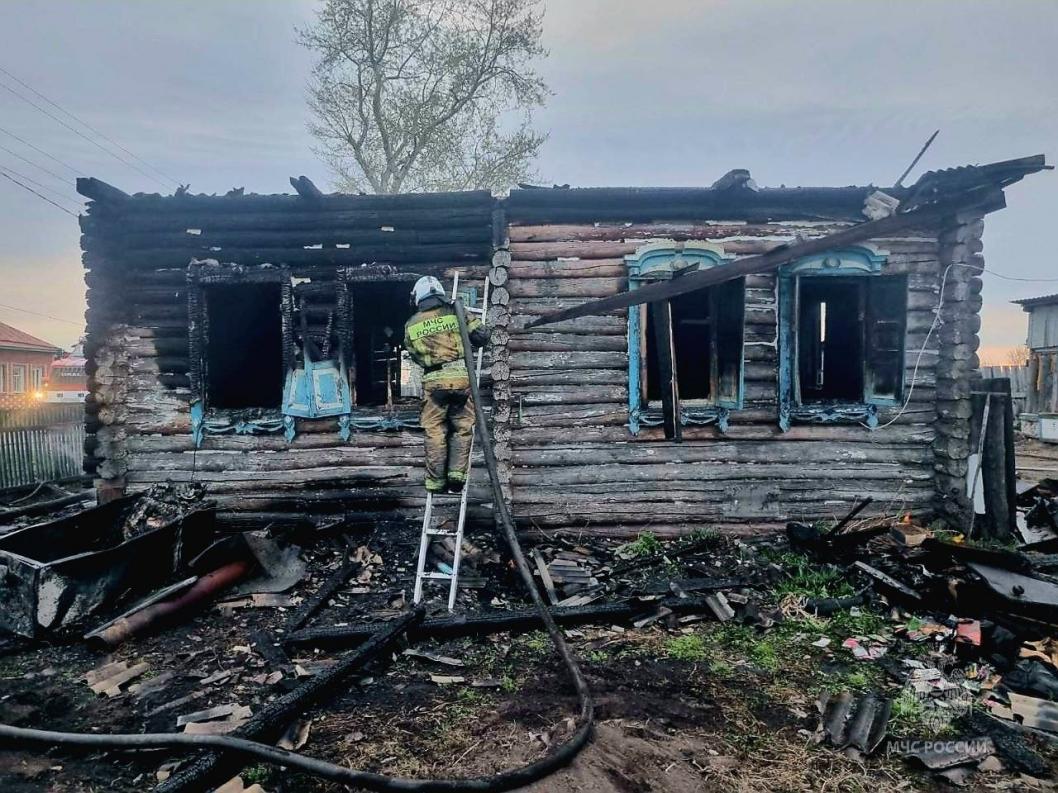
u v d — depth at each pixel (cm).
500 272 672
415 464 699
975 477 658
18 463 1090
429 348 520
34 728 334
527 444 689
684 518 696
